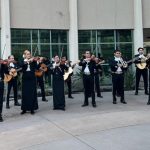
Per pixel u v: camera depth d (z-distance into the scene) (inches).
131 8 816.3
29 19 756.0
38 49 768.3
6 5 730.8
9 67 542.0
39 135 384.5
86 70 542.0
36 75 553.6
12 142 365.7
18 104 579.5
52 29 776.3
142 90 738.8
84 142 347.3
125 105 550.3
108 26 804.6
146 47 941.8
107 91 752.3
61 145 343.3
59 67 526.9
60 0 777.6
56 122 437.7
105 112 490.9
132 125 406.3
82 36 796.6
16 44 751.1
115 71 563.2
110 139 352.8
